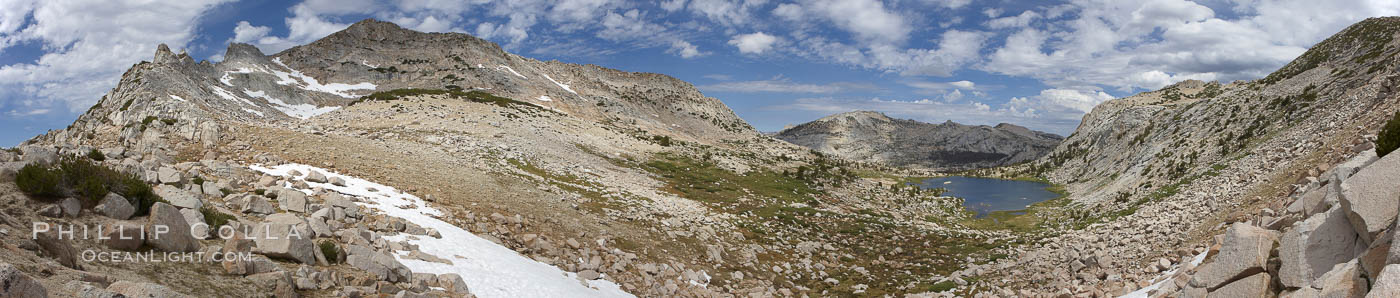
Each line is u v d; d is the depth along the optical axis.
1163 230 33.25
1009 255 43.12
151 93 56.91
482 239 27.61
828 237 53.41
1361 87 52.94
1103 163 153.75
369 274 18.61
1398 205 11.88
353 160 41.06
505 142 72.00
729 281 34.72
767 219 57.44
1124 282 23.39
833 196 87.25
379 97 118.69
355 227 22.94
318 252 18.77
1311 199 18.44
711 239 43.31
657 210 49.94
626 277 29.53
